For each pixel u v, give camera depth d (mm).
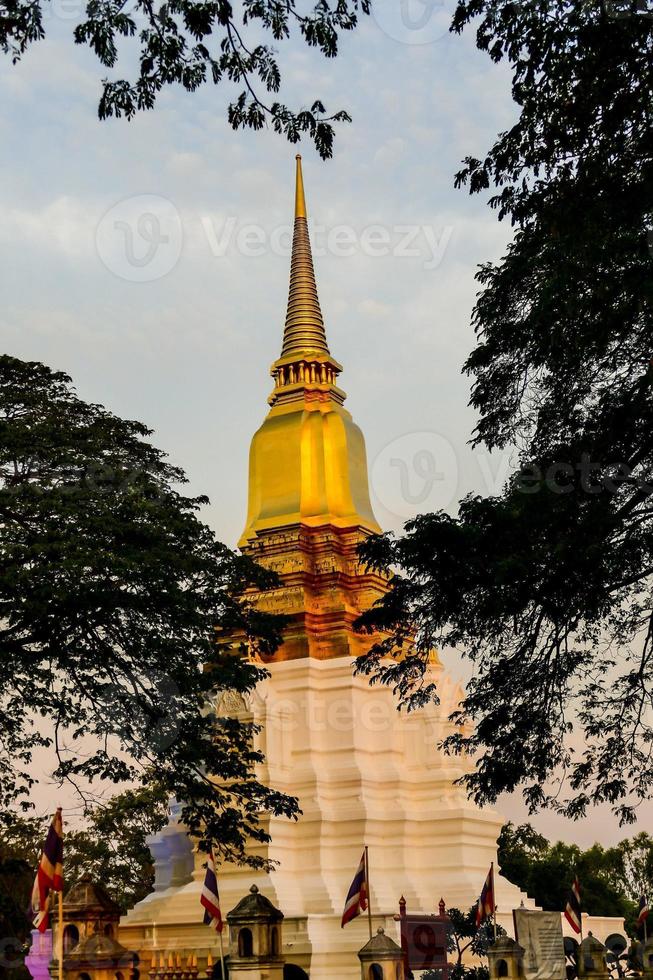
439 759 67375
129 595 38531
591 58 28875
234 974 37781
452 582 32344
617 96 29031
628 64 28734
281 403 79438
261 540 72812
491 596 31500
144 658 39969
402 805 66188
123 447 43875
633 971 68125
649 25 28125
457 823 65625
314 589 71562
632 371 30688
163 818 69500
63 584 36812
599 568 30625
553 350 30750
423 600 33688
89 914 44469
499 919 66375
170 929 61688
